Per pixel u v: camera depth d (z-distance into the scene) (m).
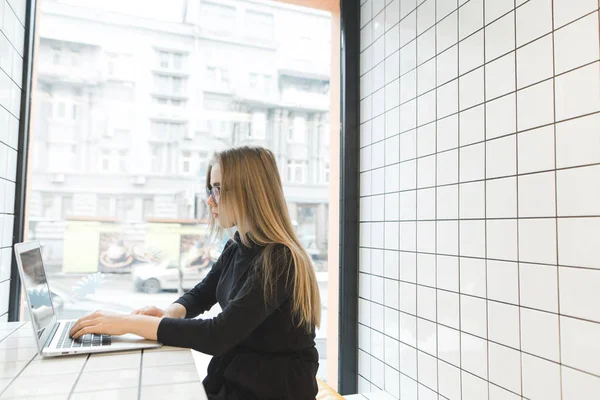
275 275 0.99
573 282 1.04
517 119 1.21
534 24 1.16
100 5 1.87
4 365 0.80
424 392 1.58
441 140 1.52
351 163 2.12
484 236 1.31
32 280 0.95
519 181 1.20
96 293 1.83
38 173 1.74
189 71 2.02
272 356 1.01
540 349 1.12
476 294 1.34
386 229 1.86
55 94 1.78
